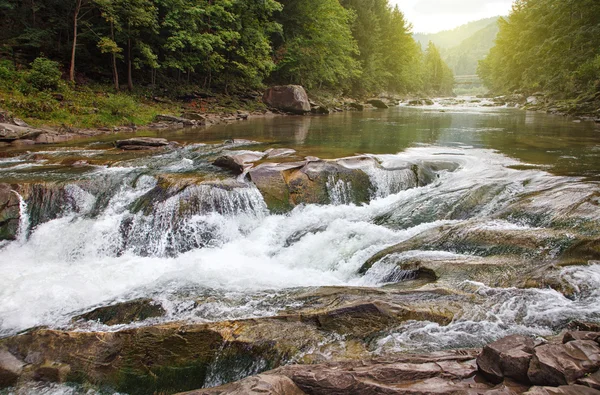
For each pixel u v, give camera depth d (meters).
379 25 63.69
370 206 9.10
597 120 22.38
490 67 88.81
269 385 3.06
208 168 9.98
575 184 7.98
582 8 41.41
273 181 8.88
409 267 5.76
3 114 14.48
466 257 5.80
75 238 7.56
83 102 18.44
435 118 26.30
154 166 10.20
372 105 41.88
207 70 28.22
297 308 4.90
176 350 4.14
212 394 3.05
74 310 5.41
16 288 6.04
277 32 33.94
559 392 2.62
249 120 24.03
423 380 3.16
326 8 36.47
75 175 9.13
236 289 5.84
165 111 21.97
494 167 10.41
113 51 20.88
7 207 7.81
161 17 25.17
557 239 5.70
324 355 3.86
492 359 3.21
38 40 21.83
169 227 7.87
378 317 4.35
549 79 43.25
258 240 7.89
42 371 3.99
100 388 3.98
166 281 6.26
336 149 12.80
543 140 15.22
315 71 38.56
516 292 4.78
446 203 8.25
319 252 7.17
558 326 4.14
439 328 4.19
